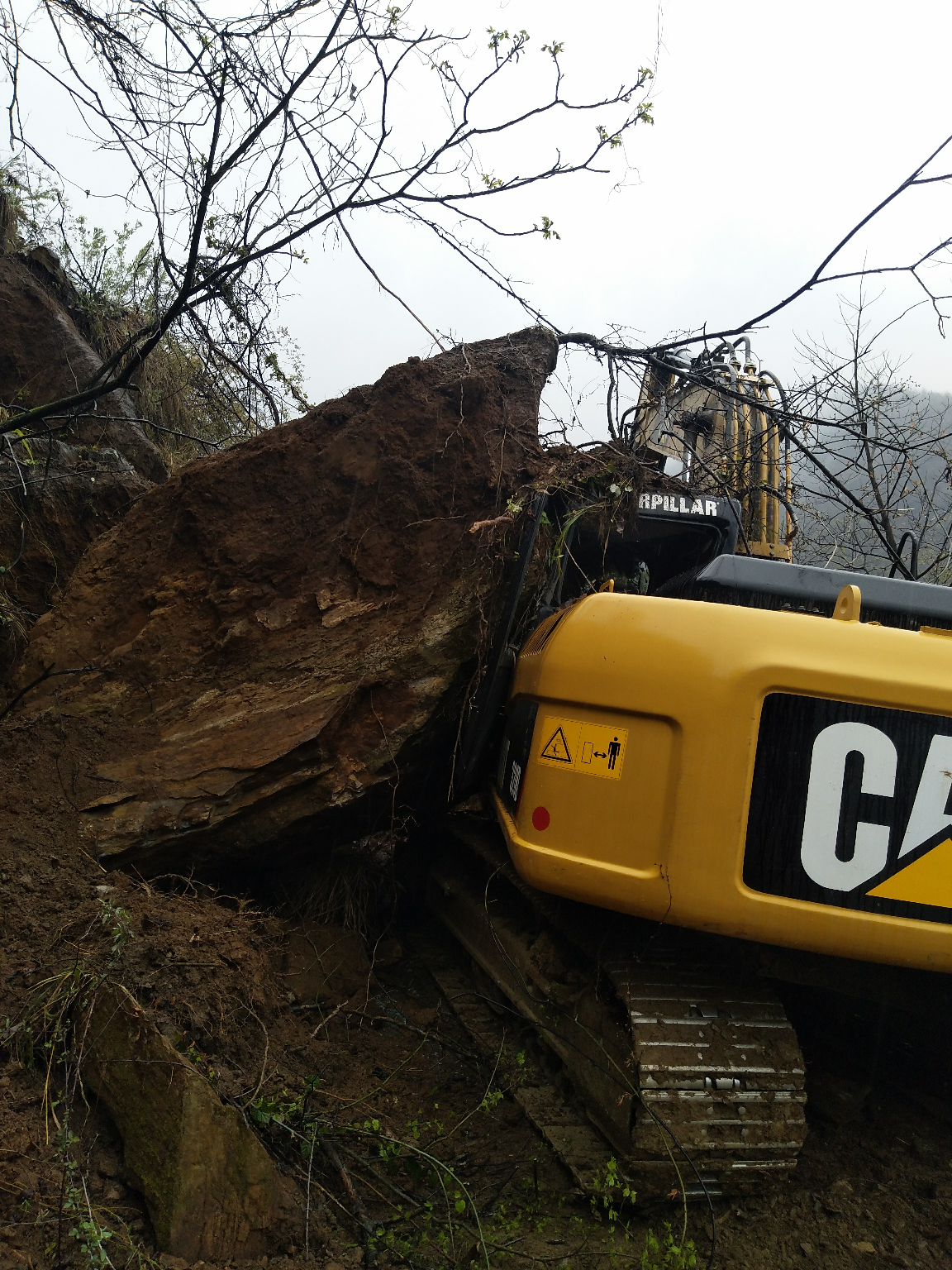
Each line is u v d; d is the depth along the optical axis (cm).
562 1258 266
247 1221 247
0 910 334
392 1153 287
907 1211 298
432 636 421
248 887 446
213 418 757
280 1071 311
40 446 585
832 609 361
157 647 455
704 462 593
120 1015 281
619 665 305
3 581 531
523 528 419
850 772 280
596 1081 318
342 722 420
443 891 494
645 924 327
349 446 476
